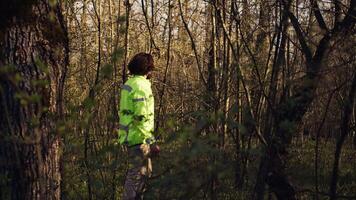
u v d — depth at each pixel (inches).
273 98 139.3
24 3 117.7
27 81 118.9
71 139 127.8
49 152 124.5
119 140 144.3
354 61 133.5
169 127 111.8
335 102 168.6
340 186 213.2
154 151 116.9
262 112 164.9
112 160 135.3
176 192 105.1
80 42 253.4
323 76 131.9
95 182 148.9
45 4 122.2
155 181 105.8
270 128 135.6
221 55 226.8
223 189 144.8
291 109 131.6
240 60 156.7
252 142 181.6
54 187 127.4
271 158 129.8
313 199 180.7
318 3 161.2
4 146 121.8
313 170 145.0
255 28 169.0
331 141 235.9
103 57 244.7
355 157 258.8
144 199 113.9
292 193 147.1
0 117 120.3
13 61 118.3
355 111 175.8
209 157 103.3
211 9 211.0
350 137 274.2
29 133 120.1
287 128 122.0
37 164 122.8
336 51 140.1
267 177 133.8
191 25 276.2
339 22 154.2
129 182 148.9
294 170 135.9
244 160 132.6
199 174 101.0
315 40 159.9
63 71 129.4
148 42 279.3
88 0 258.8
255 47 167.0
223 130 134.7
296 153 152.7
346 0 162.7
